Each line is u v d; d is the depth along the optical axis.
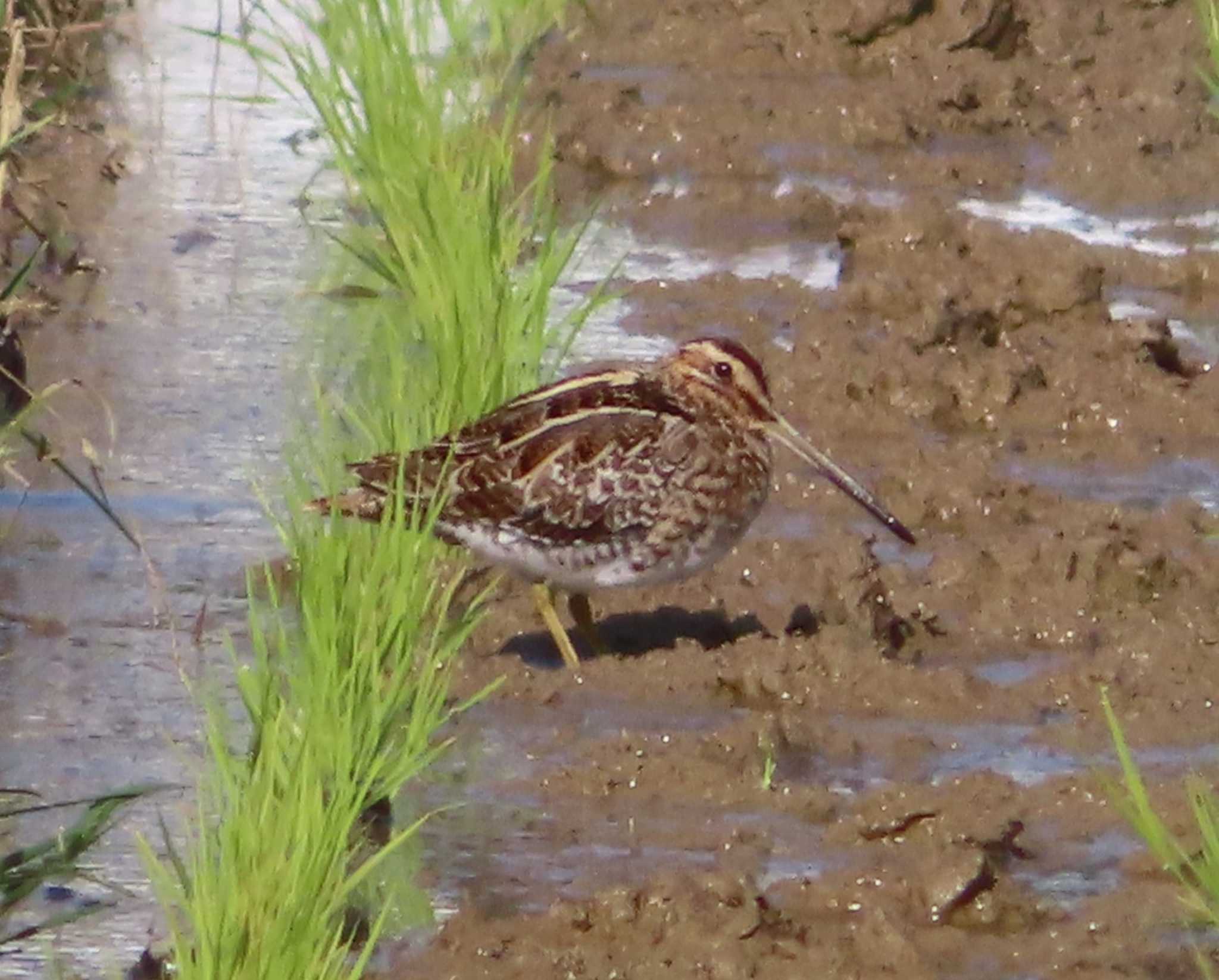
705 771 10.42
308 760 9.00
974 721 11.08
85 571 12.22
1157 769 10.55
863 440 14.47
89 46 19.95
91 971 8.77
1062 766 10.63
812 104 19.94
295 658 11.21
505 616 12.04
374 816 10.04
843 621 12.00
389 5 17.73
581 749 10.73
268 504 12.98
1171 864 9.29
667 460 11.52
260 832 8.50
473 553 11.88
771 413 11.95
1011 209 18.42
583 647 11.88
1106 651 11.53
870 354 15.11
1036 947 9.09
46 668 11.19
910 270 16.39
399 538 10.99
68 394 14.20
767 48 21.28
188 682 10.47
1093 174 19.00
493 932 9.04
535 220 15.55
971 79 20.36
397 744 10.45
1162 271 16.84
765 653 11.37
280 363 14.86
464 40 18.98
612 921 9.08
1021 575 12.33
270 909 8.24
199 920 8.17
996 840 9.74
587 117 19.14
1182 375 15.32
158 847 9.66
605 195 18.30
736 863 9.73
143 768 10.30
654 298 16.16
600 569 11.55
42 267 16.05
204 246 16.73
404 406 12.66
